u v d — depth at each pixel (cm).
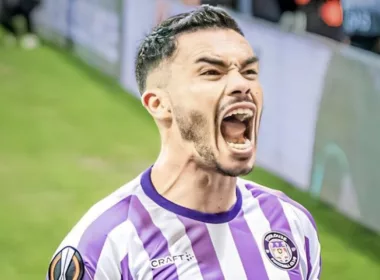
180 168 229
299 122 803
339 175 747
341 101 732
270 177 856
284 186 828
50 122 1091
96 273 222
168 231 229
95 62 1412
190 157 224
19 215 763
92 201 803
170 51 219
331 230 725
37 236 718
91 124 1084
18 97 1221
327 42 752
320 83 761
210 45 217
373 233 716
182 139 222
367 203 711
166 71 220
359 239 709
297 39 791
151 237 228
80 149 974
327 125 757
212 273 227
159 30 224
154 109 226
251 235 238
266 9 1038
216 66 216
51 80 1334
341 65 724
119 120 1107
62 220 754
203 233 230
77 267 223
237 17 920
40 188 837
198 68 215
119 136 1032
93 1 1388
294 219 250
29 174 880
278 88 837
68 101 1202
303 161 803
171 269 224
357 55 702
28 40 1619
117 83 1301
